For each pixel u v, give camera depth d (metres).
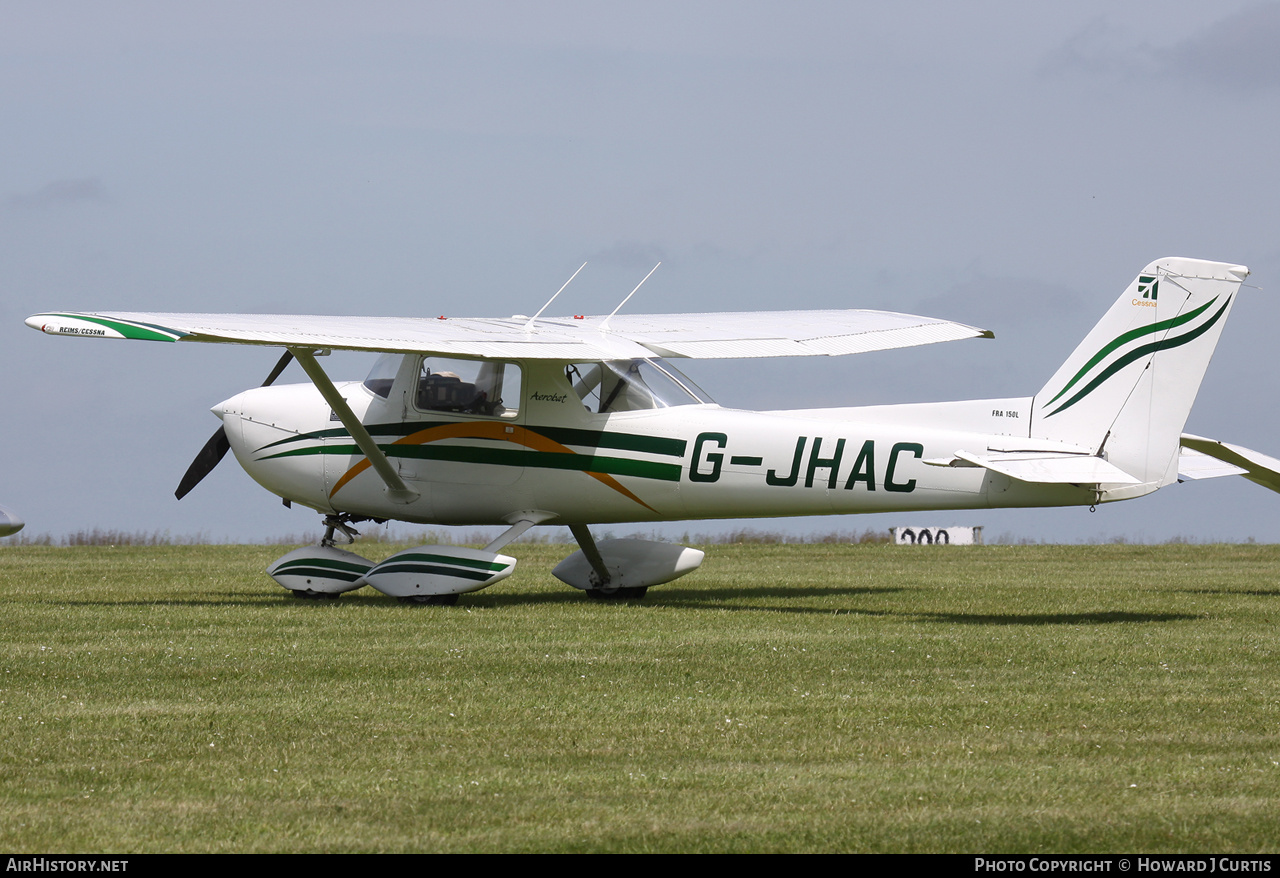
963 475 44.41
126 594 51.00
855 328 51.56
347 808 19.23
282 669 30.77
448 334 44.97
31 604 46.34
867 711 26.05
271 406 51.00
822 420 45.94
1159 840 17.80
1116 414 43.44
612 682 29.25
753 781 20.77
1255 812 19.00
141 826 18.34
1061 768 21.52
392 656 32.81
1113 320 43.44
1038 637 36.81
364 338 41.84
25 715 25.38
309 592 48.44
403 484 48.78
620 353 45.88
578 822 18.64
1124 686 28.84
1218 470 50.22
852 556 80.38
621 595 50.81
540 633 37.59
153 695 27.50
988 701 27.03
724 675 30.16
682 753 22.56
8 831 18.08
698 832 18.19
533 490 47.84
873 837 17.97
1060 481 41.03
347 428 46.72
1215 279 42.44
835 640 36.09
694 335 49.66
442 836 17.98
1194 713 25.81
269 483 51.09
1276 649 34.34
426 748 22.86
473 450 48.09
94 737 23.52
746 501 46.53
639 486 47.12
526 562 74.94
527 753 22.53
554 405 47.56
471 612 43.19
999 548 86.75
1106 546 88.44
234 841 17.75
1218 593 52.00
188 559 74.94
